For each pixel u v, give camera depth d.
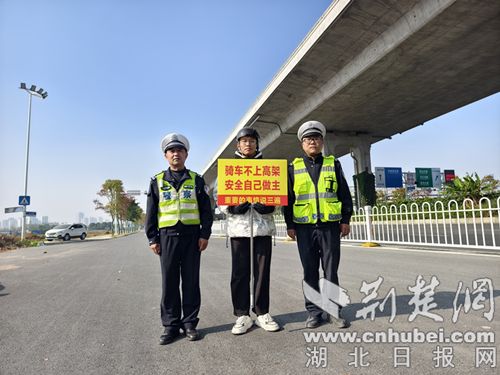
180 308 2.95
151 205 3.08
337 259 3.13
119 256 9.76
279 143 22.77
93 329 3.11
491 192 13.48
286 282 4.88
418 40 10.85
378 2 9.93
